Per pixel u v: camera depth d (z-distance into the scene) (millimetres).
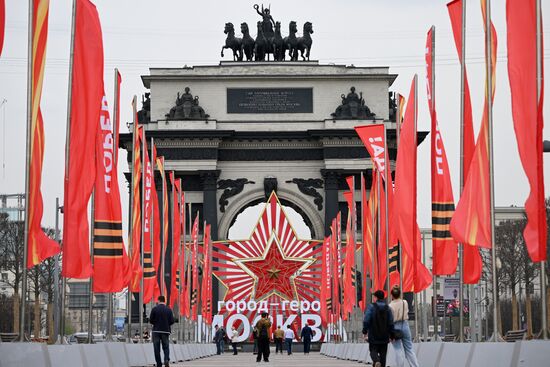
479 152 60875
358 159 198125
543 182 50906
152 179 111812
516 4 53281
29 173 54094
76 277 62562
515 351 47594
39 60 54406
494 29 62188
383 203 105875
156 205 112312
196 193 198125
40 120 54531
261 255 177875
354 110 198250
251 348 199125
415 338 88250
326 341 176875
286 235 178375
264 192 199375
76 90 63281
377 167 96562
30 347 47875
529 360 46688
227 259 178250
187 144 197875
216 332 172625
